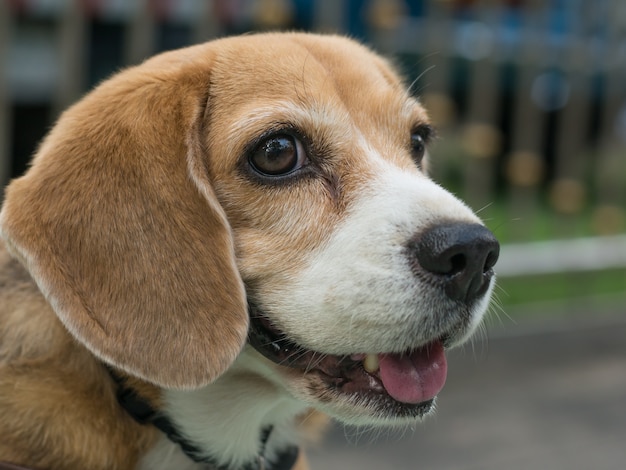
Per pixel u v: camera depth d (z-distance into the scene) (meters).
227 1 1.01
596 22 1.29
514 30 1.27
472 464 0.81
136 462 0.58
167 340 0.55
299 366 0.57
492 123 1.33
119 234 0.55
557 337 1.08
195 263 0.55
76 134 0.57
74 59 0.86
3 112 0.83
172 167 0.56
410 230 0.55
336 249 0.56
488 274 0.56
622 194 1.61
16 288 0.58
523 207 1.39
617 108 1.48
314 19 1.04
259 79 0.58
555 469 0.81
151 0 0.89
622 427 0.88
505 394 0.93
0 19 0.82
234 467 0.61
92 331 0.54
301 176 0.58
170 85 0.57
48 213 0.55
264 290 0.57
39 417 0.56
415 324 0.55
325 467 0.80
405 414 0.56
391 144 0.60
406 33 1.08
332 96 0.59
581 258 1.21
